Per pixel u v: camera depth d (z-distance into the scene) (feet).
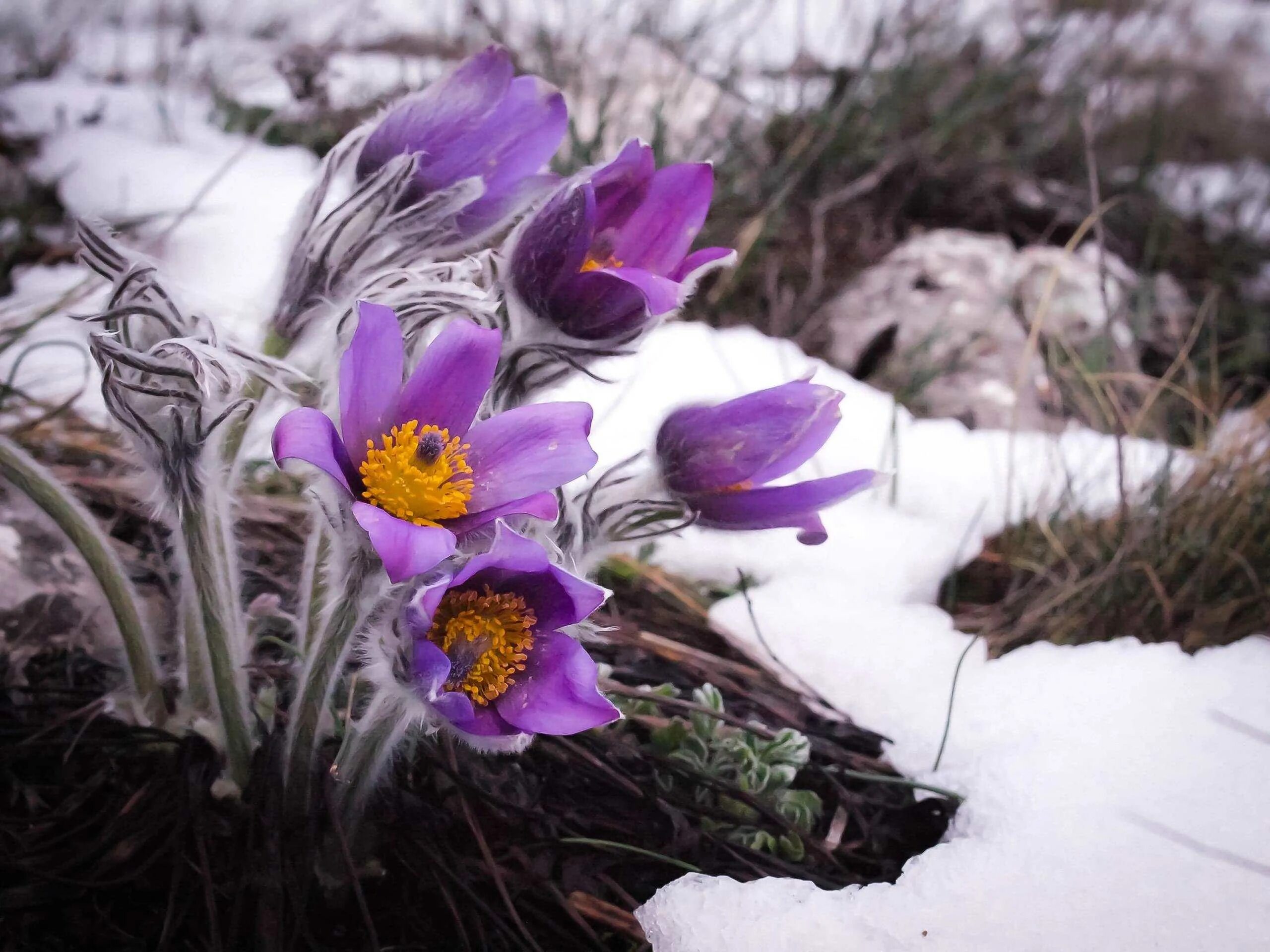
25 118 2.01
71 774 0.99
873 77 2.42
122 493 1.24
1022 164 2.43
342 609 0.77
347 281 0.85
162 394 0.77
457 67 0.85
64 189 1.81
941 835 1.07
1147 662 1.22
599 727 1.08
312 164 2.01
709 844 1.02
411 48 2.54
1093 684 1.19
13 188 1.81
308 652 0.87
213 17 2.60
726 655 1.28
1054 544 1.44
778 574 1.39
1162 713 1.15
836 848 1.05
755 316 1.95
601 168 0.76
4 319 1.53
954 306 1.91
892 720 1.18
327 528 0.76
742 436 0.83
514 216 0.87
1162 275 2.18
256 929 0.89
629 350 0.80
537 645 0.72
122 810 0.96
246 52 2.43
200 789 0.94
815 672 1.24
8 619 1.08
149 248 1.69
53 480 0.89
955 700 1.19
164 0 2.52
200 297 1.51
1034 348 1.71
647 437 1.53
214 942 0.87
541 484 0.71
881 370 1.84
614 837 1.01
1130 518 1.47
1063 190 2.41
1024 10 2.97
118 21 2.52
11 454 0.87
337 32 2.54
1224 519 1.47
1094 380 1.72
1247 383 1.95
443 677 0.66
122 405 0.78
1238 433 1.60
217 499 0.85
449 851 0.96
